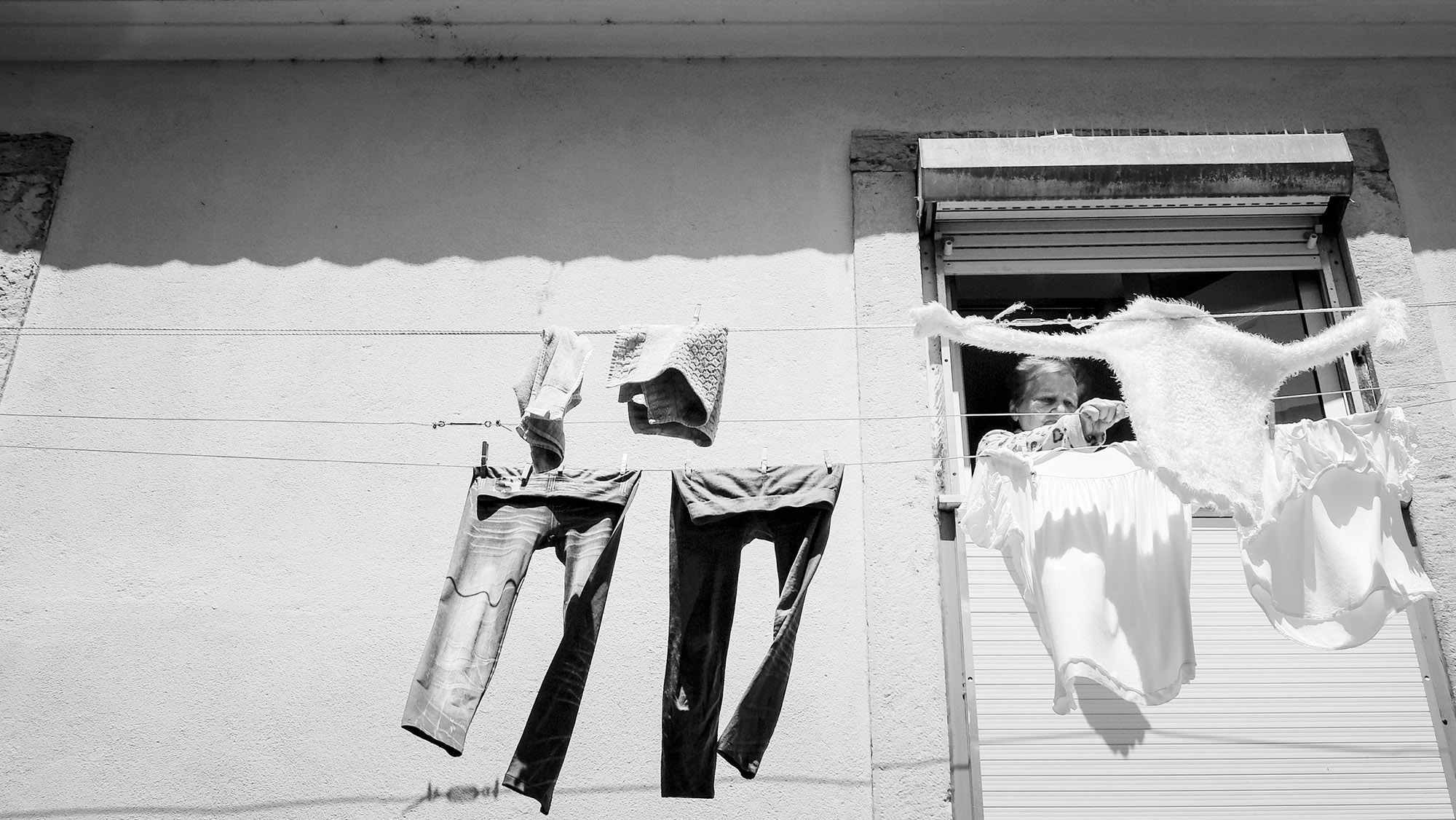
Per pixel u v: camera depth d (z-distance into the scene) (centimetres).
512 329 475
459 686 347
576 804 392
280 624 423
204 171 513
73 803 397
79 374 471
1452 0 500
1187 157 464
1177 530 343
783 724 400
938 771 388
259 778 400
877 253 476
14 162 511
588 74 530
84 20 523
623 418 453
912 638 406
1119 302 482
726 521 378
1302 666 400
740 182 501
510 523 371
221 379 470
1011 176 465
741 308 473
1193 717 394
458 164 511
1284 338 470
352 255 494
